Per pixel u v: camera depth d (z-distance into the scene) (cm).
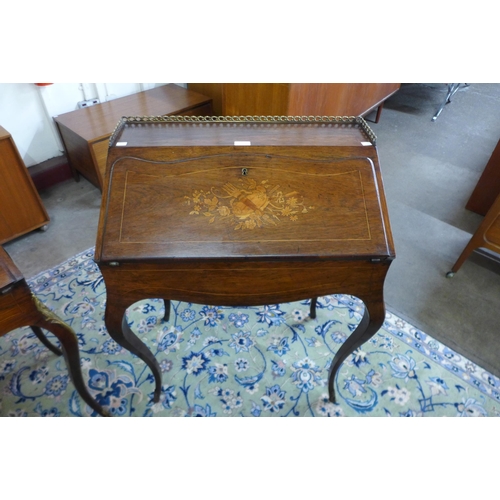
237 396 157
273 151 112
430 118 398
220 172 109
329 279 110
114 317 115
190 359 169
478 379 163
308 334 180
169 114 255
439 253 231
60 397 155
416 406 154
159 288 110
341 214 106
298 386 160
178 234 102
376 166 112
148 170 108
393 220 256
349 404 154
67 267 212
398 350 174
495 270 219
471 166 317
